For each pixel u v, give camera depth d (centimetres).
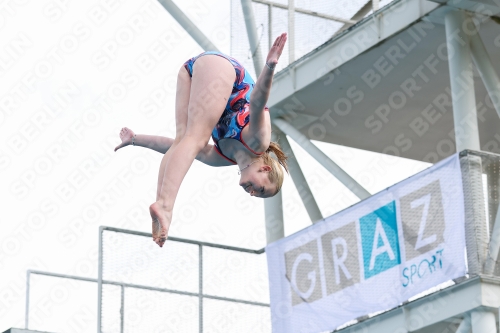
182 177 1800
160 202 1781
